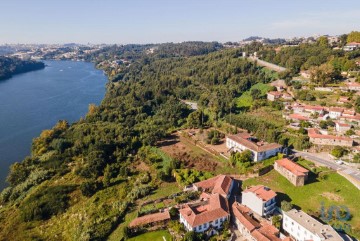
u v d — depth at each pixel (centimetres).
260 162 12706
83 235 9631
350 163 12262
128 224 9844
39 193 12925
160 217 9694
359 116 14925
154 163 14100
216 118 19100
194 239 8656
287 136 14550
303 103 17488
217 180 11519
